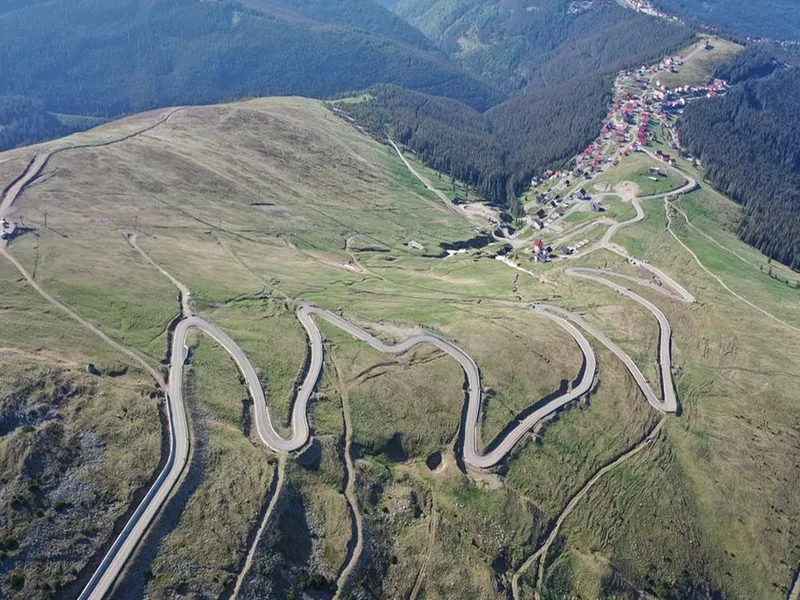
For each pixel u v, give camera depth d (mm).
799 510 136000
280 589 95500
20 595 82688
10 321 125312
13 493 91875
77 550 89438
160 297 153750
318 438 120875
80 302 140500
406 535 110562
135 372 123250
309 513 107812
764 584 123000
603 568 116375
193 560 93188
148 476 101750
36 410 103688
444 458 128125
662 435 146250
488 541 114625
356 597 99312
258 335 148250
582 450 137875
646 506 129375
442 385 143000
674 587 118062
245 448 113188
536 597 110188
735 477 140125
